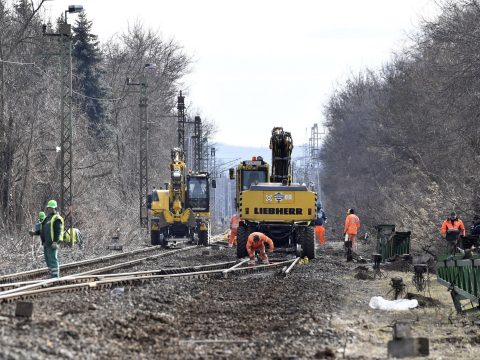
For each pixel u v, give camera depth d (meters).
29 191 98.06
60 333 24.98
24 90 112.62
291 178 78.12
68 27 83.12
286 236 68.19
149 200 99.88
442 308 35.78
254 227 68.06
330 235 154.38
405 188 109.50
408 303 35.97
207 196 98.94
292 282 45.62
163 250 86.19
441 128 96.62
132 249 84.69
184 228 97.50
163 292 38.44
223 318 30.92
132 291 38.59
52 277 43.44
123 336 25.70
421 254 66.75
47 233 43.41
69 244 81.81
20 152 98.31
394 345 23.86
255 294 39.22
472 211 72.44
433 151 97.56
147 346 24.44
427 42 97.31
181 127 164.62
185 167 99.94
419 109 106.56
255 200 67.75
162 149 178.50
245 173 79.19
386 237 66.12
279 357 23.06
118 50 172.50
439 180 93.19
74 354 22.20
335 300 37.66
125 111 165.00
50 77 118.19
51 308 30.94
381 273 50.75
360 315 33.16
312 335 27.05
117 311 30.77
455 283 34.88
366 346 25.61
